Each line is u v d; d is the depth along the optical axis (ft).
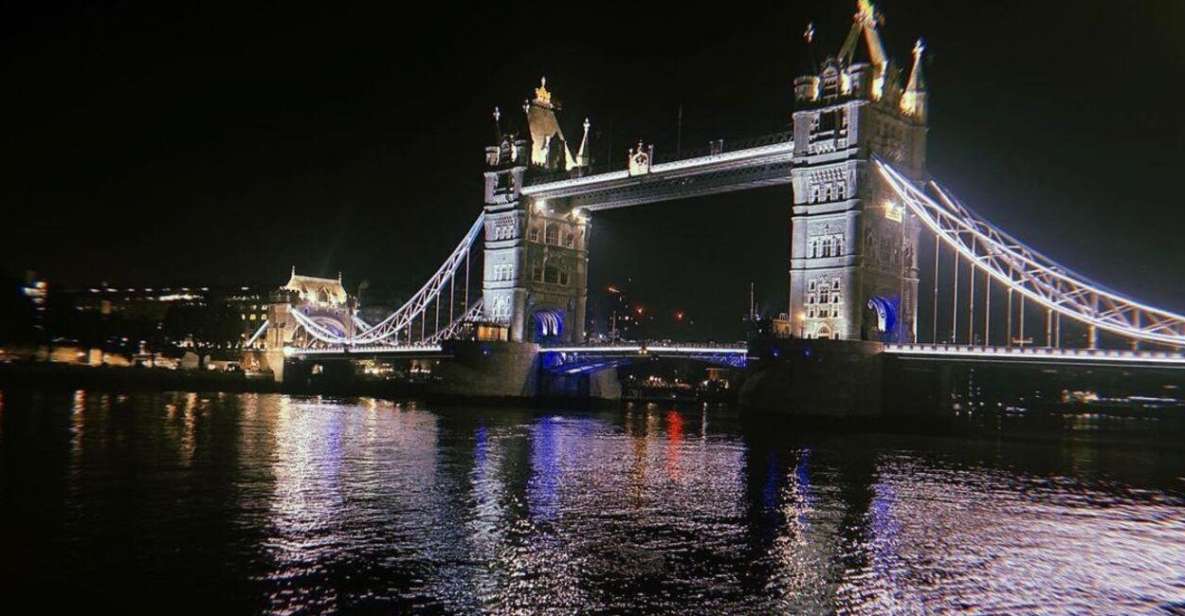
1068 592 119.34
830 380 337.52
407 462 219.61
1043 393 567.59
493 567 124.88
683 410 490.08
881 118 362.33
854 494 184.44
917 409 362.53
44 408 350.23
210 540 135.85
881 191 363.15
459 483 189.16
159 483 180.65
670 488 187.42
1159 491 199.41
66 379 533.14
